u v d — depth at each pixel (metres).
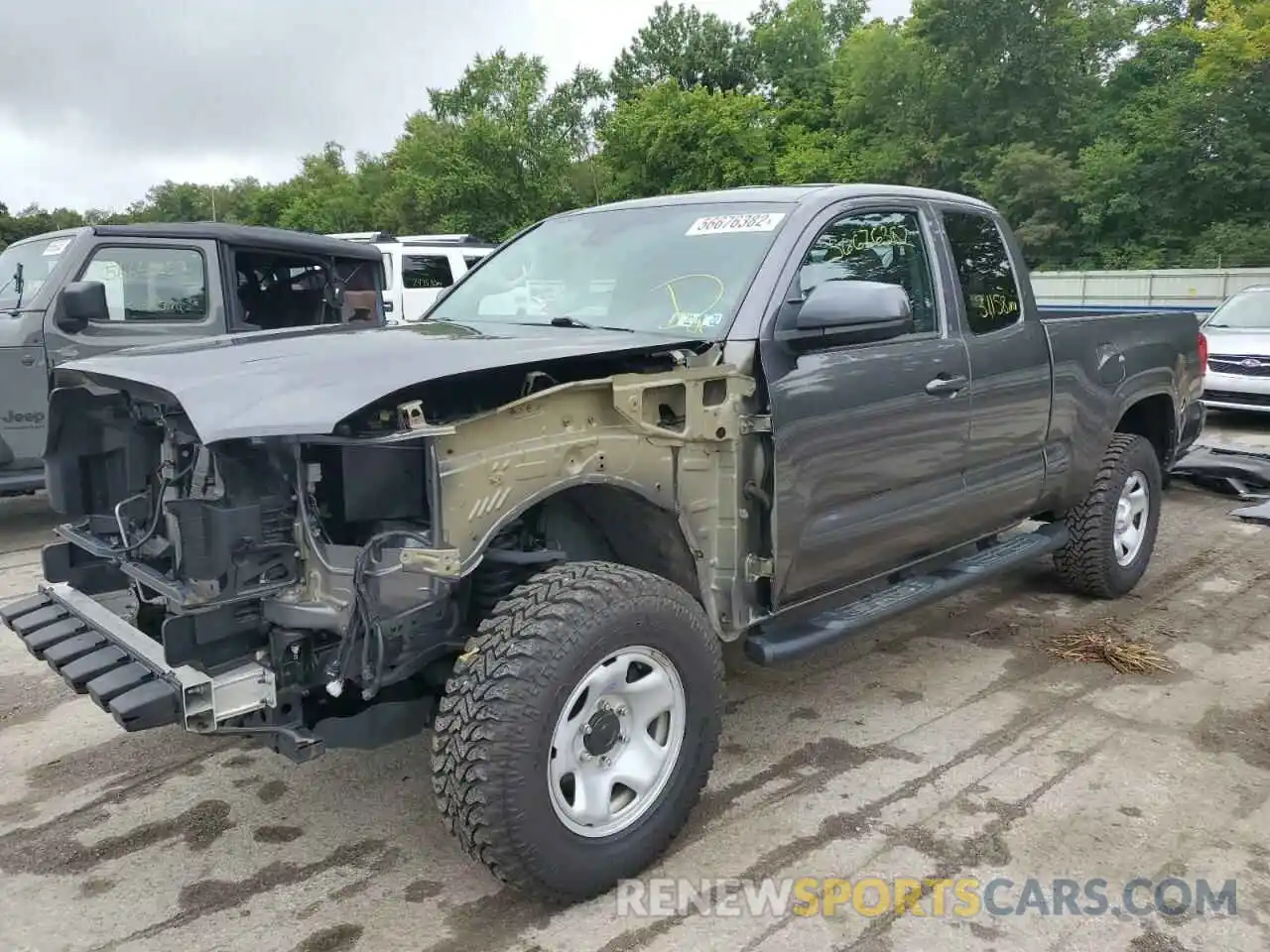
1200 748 3.84
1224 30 32.81
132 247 7.35
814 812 3.38
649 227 4.05
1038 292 27.14
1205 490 8.52
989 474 4.42
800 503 3.44
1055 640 5.02
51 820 3.41
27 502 8.69
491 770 2.55
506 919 2.82
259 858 3.17
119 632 2.91
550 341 3.13
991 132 39.22
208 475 2.72
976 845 3.17
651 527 3.22
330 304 8.55
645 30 60.09
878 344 3.80
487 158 35.16
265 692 2.62
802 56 56.25
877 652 4.88
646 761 2.94
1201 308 18.81
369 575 2.56
